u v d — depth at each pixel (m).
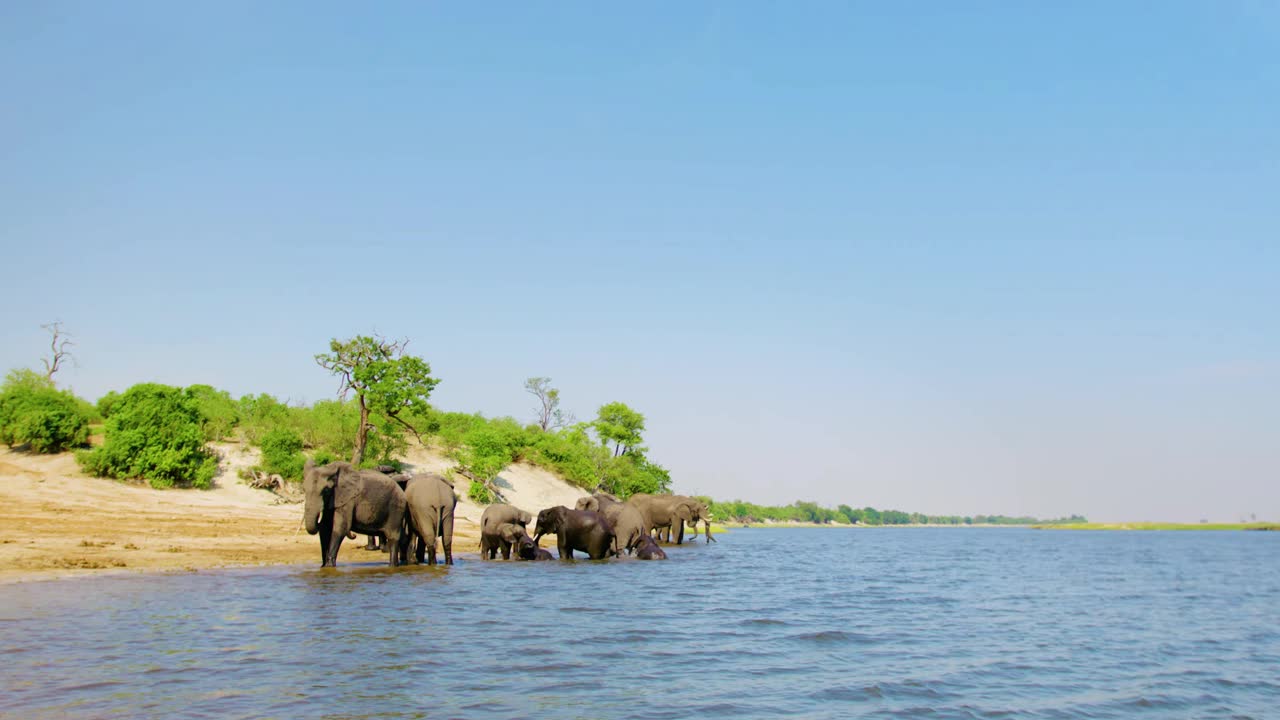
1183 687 14.02
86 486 37.75
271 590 20.30
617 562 36.12
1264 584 39.03
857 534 149.88
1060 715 11.68
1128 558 65.75
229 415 48.59
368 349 48.47
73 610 16.39
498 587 23.67
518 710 10.41
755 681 12.83
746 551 54.91
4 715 9.34
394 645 14.12
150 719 9.34
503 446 63.31
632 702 11.12
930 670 14.39
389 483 27.09
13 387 44.22
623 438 84.19
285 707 10.04
